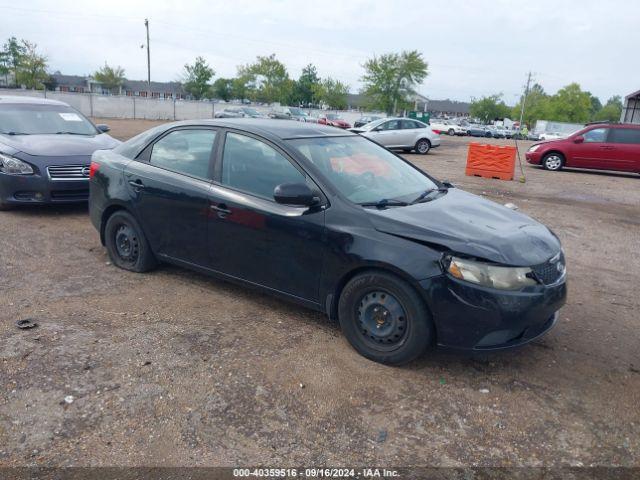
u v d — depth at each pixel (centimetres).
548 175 1557
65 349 362
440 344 342
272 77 7088
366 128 2120
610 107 11294
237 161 428
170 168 468
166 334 392
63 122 836
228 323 414
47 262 537
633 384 357
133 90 9544
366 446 283
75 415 295
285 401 317
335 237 366
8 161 696
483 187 1236
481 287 326
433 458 277
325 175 391
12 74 6141
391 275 346
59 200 713
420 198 415
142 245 495
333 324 420
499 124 8344
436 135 2230
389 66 5628
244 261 420
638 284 570
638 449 292
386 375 351
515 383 350
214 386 328
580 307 492
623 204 1091
